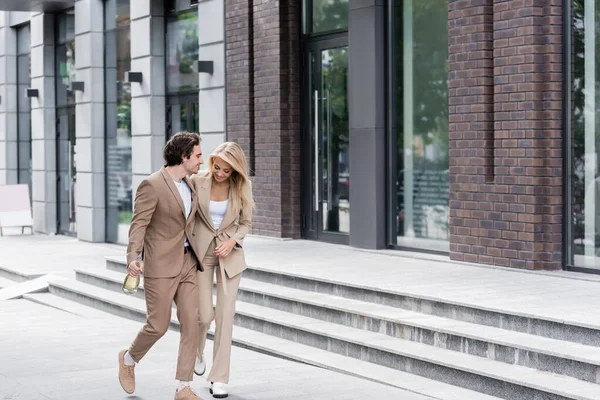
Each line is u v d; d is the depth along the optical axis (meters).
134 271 7.71
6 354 10.36
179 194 7.76
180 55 19.22
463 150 12.48
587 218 11.37
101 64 21.91
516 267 11.77
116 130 21.55
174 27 19.38
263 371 9.20
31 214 25.42
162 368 9.46
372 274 11.64
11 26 27.45
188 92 19.02
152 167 19.59
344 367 9.12
